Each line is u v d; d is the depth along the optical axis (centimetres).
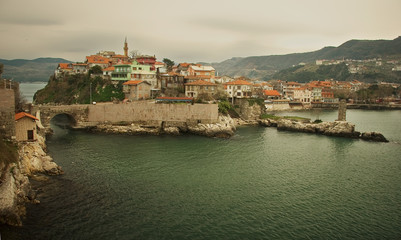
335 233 3139
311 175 4959
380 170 5306
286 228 3198
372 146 7250
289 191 4219
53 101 11862
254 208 3638
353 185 4531
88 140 7200
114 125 8531
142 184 4284
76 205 3491
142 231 3017
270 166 5406
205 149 6550
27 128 4834
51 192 3809
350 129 8419
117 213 3359
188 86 11050
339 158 6084
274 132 9125
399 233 3175
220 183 4444
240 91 12425
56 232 2889
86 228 3006
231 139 7794
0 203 2834
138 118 8575
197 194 3997
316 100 19550
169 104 8456
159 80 11931
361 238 3064
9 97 4100
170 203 3688
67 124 9694
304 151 6644
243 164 5478
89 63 13550
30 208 3294
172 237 2939
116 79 11562
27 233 2812
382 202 3931
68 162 5219
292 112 15388
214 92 11244
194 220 3291
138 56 14488
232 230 3114
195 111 8431
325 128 8975
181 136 8006
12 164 3325
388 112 16188
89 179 4381
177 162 5478
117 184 4234
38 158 4541
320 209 3678
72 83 12331
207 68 14375
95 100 10875
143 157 5744
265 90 17712
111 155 5819
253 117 11100
